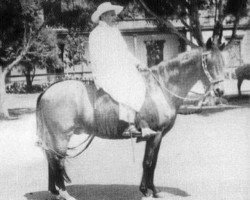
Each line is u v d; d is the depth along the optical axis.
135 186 7.72
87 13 18.59
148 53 42.19
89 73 38.75
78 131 6.87
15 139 13.68
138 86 6.53
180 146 11.22
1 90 19.23
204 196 6.90
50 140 6.67
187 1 21.64
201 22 39.03
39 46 25.75
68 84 6.72
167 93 6.70
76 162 9.93
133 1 20.28
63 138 6.64
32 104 25.50
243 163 8.91
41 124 6.75
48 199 7.07
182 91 6.76
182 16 21.36
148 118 6.53
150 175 6.84
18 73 37.12
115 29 6.94
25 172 9.25
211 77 6.58
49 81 38.22
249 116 15.97
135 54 41.91
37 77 38.19
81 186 7.81
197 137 12.41
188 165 9.12
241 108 18.62
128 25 41.41
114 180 8.19
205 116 16.66
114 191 7.41
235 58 36.31
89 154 10.86
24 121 17.91
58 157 6.69
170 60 6.77
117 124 6.52
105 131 6.58
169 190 7.30
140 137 6.68
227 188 7.30
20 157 10.91
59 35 36.34
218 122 14.99
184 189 7.35
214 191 7.16
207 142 11.55
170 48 42.12
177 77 6.71
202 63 6.62
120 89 6.46
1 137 14.04
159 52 42.09
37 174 9.03
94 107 6.53
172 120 6.75
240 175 8.07
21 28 19.50
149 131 6.46
